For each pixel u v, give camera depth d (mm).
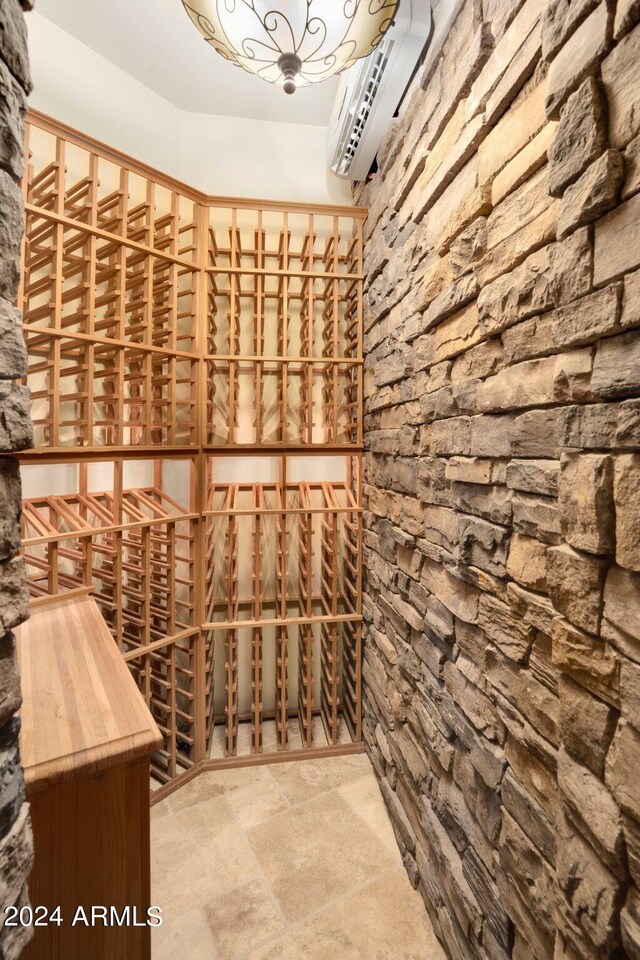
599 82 489
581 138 505
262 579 2010
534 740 689
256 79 1771
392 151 1359
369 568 1730
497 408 789
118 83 1738
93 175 1342
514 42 703
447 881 998
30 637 971
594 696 519
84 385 1373
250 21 978
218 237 1917
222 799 1530
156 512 1631
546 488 658
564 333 550
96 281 1521
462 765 943
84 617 1082
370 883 1215
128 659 1481
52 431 1291
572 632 550
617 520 480
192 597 1730
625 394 476
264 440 1963
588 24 497
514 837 739
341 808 1489
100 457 1394
